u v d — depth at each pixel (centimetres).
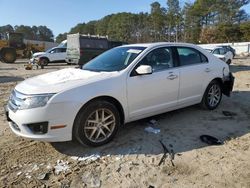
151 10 10744
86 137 442
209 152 441
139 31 10838
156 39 10344
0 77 1486
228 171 386
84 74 488
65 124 421
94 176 381
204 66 612
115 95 462
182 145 466
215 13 9669
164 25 10256
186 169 393
